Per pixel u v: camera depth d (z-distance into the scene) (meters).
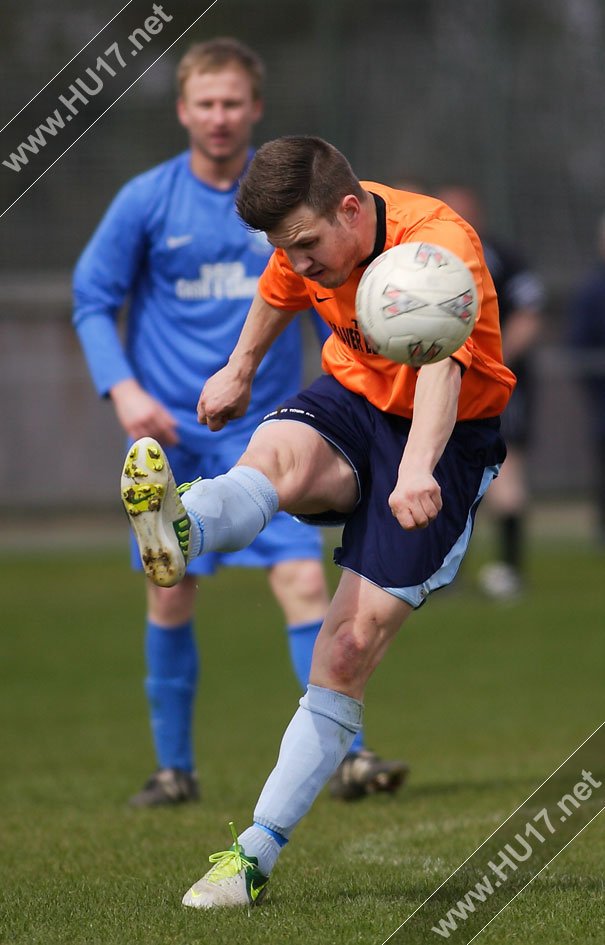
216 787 18.95
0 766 21.30
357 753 17.30
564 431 51.56
